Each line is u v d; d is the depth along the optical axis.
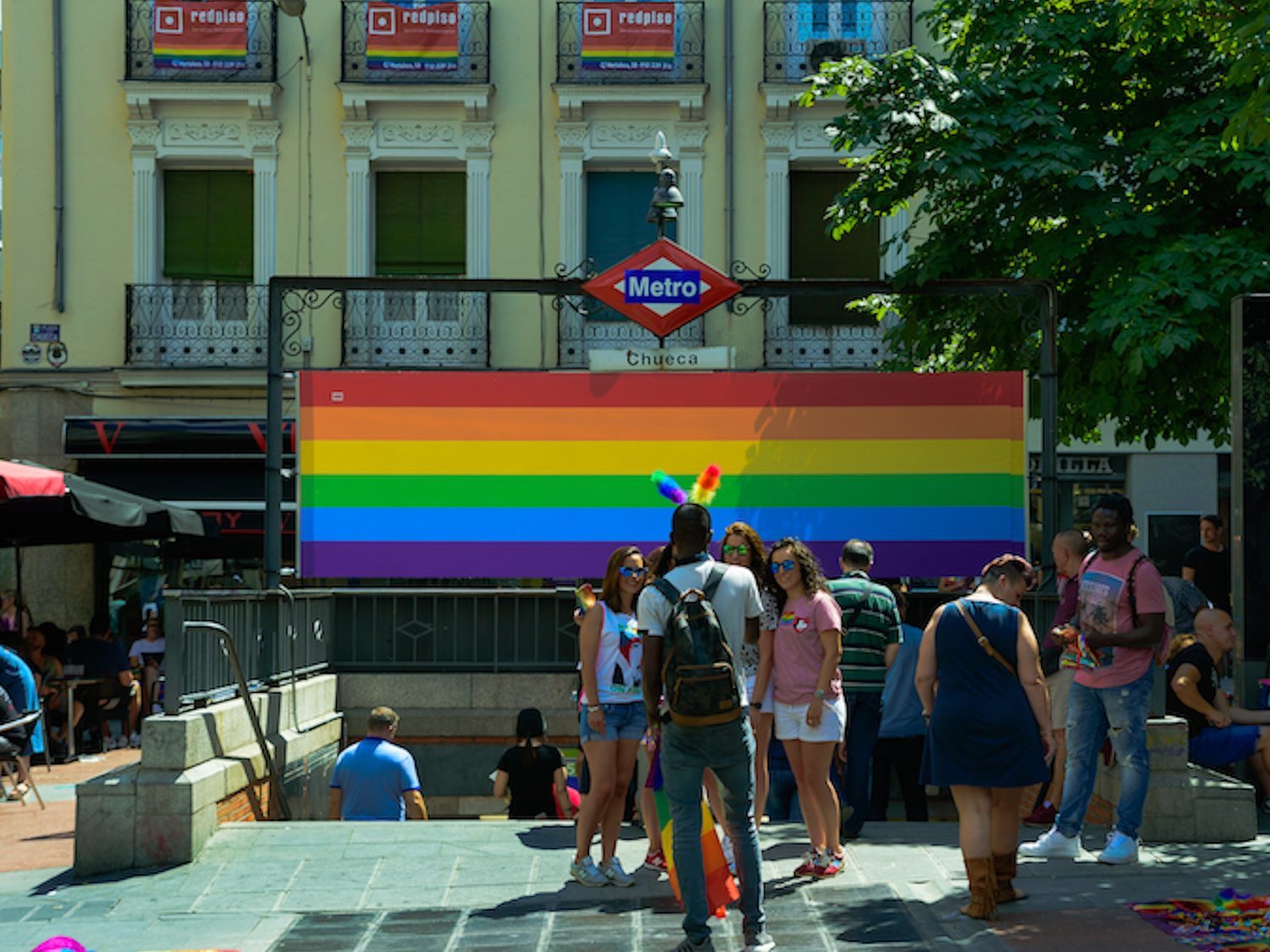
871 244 21.52
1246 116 7.98
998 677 6.34
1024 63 13.49
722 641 5.94
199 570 20.78
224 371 20.95
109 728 16.03
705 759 5.93
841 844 8.03
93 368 21.06
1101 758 8.74
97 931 6.69
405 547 12.32
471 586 18.11
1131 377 12.75
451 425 12.36
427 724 12.99
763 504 12.30
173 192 21.52
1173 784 8.04
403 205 21.61
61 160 21.22
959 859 7.59
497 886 7.31
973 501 12.29
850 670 8.18
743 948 5.96
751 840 5.95
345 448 12.32
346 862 7.83
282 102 21.34
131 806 7.91
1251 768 9.29
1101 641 7.32
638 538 12.34
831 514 12.30
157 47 21.17
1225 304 11.79
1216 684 9.16
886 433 12.31
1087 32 13.18
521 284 11.90
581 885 7.25
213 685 9.16
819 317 21.36
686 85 21.17
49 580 20.58
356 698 13.05
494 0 21.41
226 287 21.30
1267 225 12.60
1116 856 7.39
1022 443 12.29
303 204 21.33
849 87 13.05
